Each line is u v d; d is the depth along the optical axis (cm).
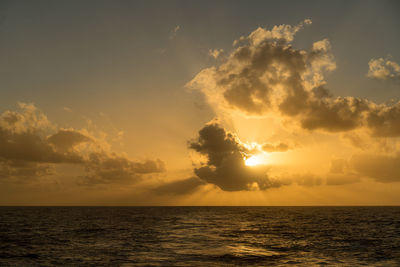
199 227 5481
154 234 4325
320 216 9556
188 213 12006
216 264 2323
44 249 3002
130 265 2277
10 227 5438
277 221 7200
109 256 2625
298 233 4519
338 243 3475
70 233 4478
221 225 5959
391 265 2312
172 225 5934
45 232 4625
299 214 11100
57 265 2284
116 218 8375
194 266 2252
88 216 9419
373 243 3484
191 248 3058
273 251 2914
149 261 2417
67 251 2881
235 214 11162
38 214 10575
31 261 2431
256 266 2266
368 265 2306
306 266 2267
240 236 4094
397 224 6238
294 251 2920
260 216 9638
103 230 4928
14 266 2262
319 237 4031
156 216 9550
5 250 2945
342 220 7544
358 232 4688
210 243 3416
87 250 2936
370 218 8375
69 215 10019
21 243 3428
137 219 7938
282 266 2267
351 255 2723
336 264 2342
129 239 3750
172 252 2823
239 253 2786
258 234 4350
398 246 3262
